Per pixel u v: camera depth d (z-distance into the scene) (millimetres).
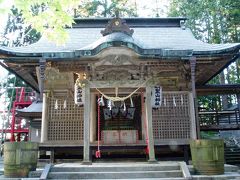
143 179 8883
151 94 12375
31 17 6820
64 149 13219
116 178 9305
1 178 9000
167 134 14086
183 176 9195
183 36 15672
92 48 11062
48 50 12984
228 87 16328
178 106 14320
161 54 11219
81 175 9336
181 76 13422
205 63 13359
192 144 9828
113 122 14695
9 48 12516
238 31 26125
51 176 9289
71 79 13500
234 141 21609
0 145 22109
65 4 6727
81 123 14055
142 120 14516
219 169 9367
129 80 12086
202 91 16828
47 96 14102
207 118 20250
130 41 11016
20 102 24375
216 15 25562
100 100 12445
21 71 14070
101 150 13047
